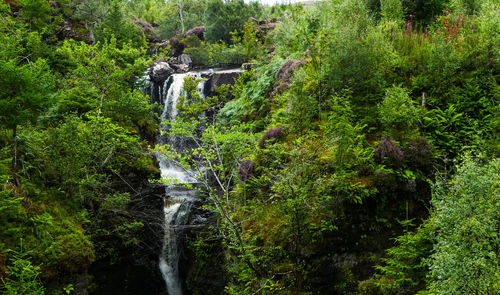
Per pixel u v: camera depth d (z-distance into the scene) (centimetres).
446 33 954
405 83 909
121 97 1445
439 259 385
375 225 708
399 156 715
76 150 960
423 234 562
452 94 818
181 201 1410
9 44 1318
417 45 980
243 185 928
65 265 761
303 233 734
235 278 937
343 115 790
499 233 363
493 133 694
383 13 1206
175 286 1360
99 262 1147
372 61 905
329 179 721
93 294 1133
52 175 938
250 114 1391
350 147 743
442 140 764
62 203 922
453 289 364
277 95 1210
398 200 712
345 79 918
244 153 957
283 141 962
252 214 850
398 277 589
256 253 785
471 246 367
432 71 863
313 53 1032
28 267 596
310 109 948
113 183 1242
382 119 798
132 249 1241
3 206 659
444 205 411
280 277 736
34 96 738
